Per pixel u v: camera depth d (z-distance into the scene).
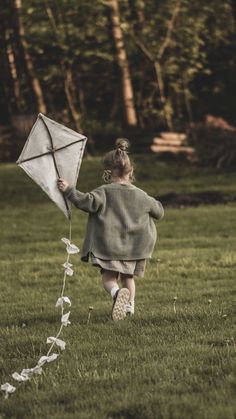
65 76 41.91
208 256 16.83
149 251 9.74
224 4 45.69
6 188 31.27
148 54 42.19
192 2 44.12
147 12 42.94
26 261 17.50
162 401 6.28
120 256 9.57
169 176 32.38
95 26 42.34
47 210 26.33
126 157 9.82
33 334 9.33
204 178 31.75
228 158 34.22
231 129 35.75
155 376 7.01
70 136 8.51
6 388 6.72
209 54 48.50
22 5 41.84
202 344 8.21
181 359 7.59
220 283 13.59
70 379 7.20
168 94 47.88
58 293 13.59
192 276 14.66
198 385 6.68
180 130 39.22
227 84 49.66
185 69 44.19
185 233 20.39
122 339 8.69
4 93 47.25
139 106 46.06
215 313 9.85
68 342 8.66
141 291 13.09
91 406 6.44
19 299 13.05
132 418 6.14
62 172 8.52
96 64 45.28
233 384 6.63
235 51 48.31
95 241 9.56
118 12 40.62
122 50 40.66
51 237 20.92
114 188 9.66
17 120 39.75
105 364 7.64
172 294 12.41
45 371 7.51
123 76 40.62
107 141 39.56
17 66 42.62
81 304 12.12
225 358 7.51
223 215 22.95
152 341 8.48
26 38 42.06
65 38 42.22
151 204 9.81
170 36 43.53
